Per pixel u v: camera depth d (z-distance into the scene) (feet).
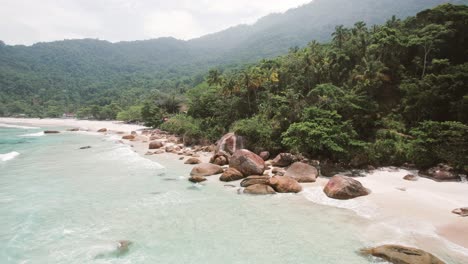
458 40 122.42
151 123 232.53
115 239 42.70
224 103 154.30
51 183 72.13
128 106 428.15
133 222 48.57
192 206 55.42
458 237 40.24
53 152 120.57
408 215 47.91
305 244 39.96
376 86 116.67
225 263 36.04
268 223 46.96
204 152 117.19
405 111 102.73
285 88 149.69
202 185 69.41
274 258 36.83
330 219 47.67
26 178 77.00
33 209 54.80
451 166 71.36
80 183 72.02
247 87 149.48
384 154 83.46
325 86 108.58
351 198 56.49
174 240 42.11
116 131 232.32
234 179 72.59
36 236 43.98
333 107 95.71
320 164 83.20
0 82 582.35
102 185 70.23
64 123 352.69
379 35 138.41
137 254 38.50
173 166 91.91
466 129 71.72
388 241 39.70
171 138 159.12
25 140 169.58
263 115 120.16
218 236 43.04
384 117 106.73
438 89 95.35
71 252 39.29
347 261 35.55
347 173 75.66
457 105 88.89
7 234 44.75
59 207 55.77
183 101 267.80
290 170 73.46
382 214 48.70
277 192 62.28
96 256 38.22
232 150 103.14
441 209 50.14
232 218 49.37
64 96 615.98
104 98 544.21
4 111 479.41
